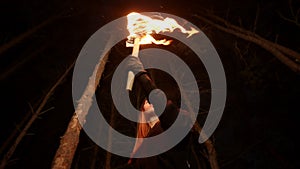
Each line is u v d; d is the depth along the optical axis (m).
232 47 10.43
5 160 6.04
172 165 1.24
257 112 10.94
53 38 11.34
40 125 10.55
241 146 10.74
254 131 10.91
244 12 10.59
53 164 1.84
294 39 9.84
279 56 7.27
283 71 10.07
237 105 10.77
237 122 10.85
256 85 10.30
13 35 10.62
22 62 10.13
